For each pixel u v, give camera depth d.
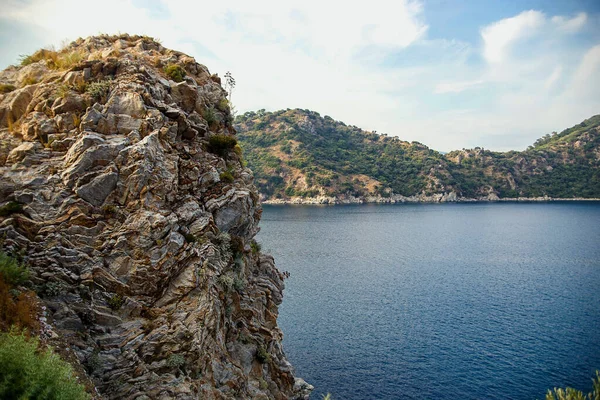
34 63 24.20
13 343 11.54
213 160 26.44
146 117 21.62
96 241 18.55
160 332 18.69
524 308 70.00
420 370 47.19
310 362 49.34
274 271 36.59
